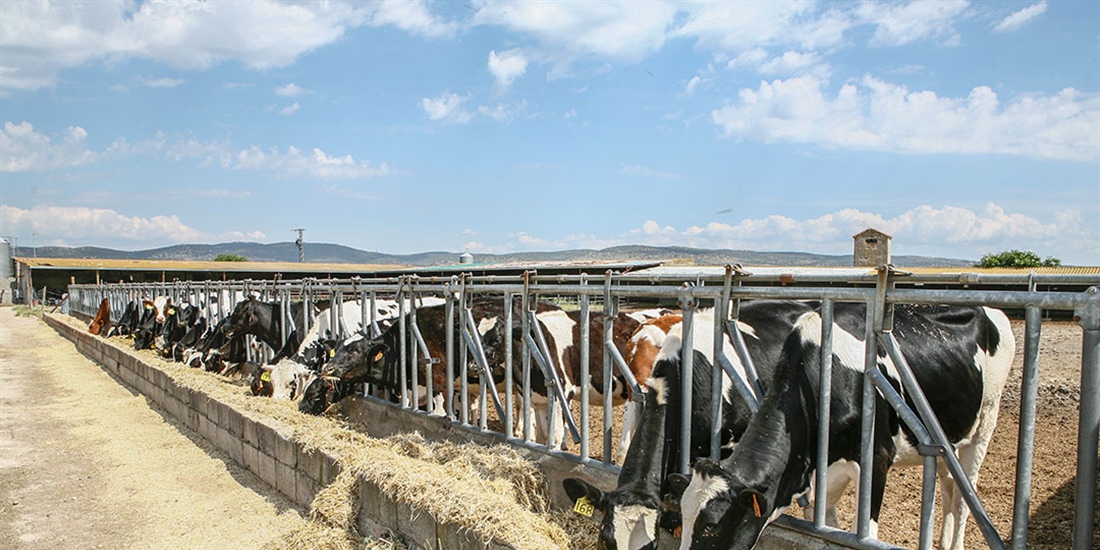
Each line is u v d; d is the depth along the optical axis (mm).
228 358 11758
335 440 6133
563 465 4902
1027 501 2666
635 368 5324
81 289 30297
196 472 7469
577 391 7234
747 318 4629
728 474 3027
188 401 9445
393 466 5090
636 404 4445
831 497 3924
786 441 3301
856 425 3742
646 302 14453
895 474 6395
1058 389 9828
